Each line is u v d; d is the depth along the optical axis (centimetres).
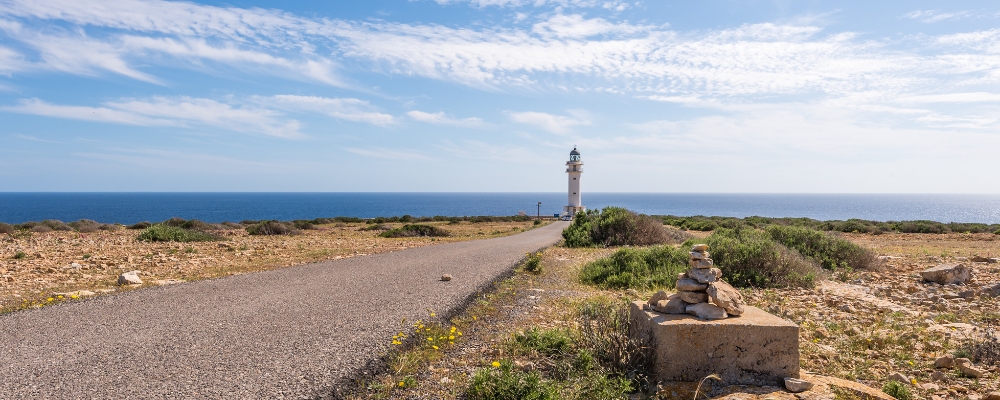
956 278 1227
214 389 483
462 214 16088
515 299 985
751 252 1256
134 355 580
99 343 625
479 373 503
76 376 512
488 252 1856
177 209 17838
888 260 1733
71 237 2395
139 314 781
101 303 861
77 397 460
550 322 790
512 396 468
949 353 621
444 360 599
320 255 1720
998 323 797
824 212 19612
